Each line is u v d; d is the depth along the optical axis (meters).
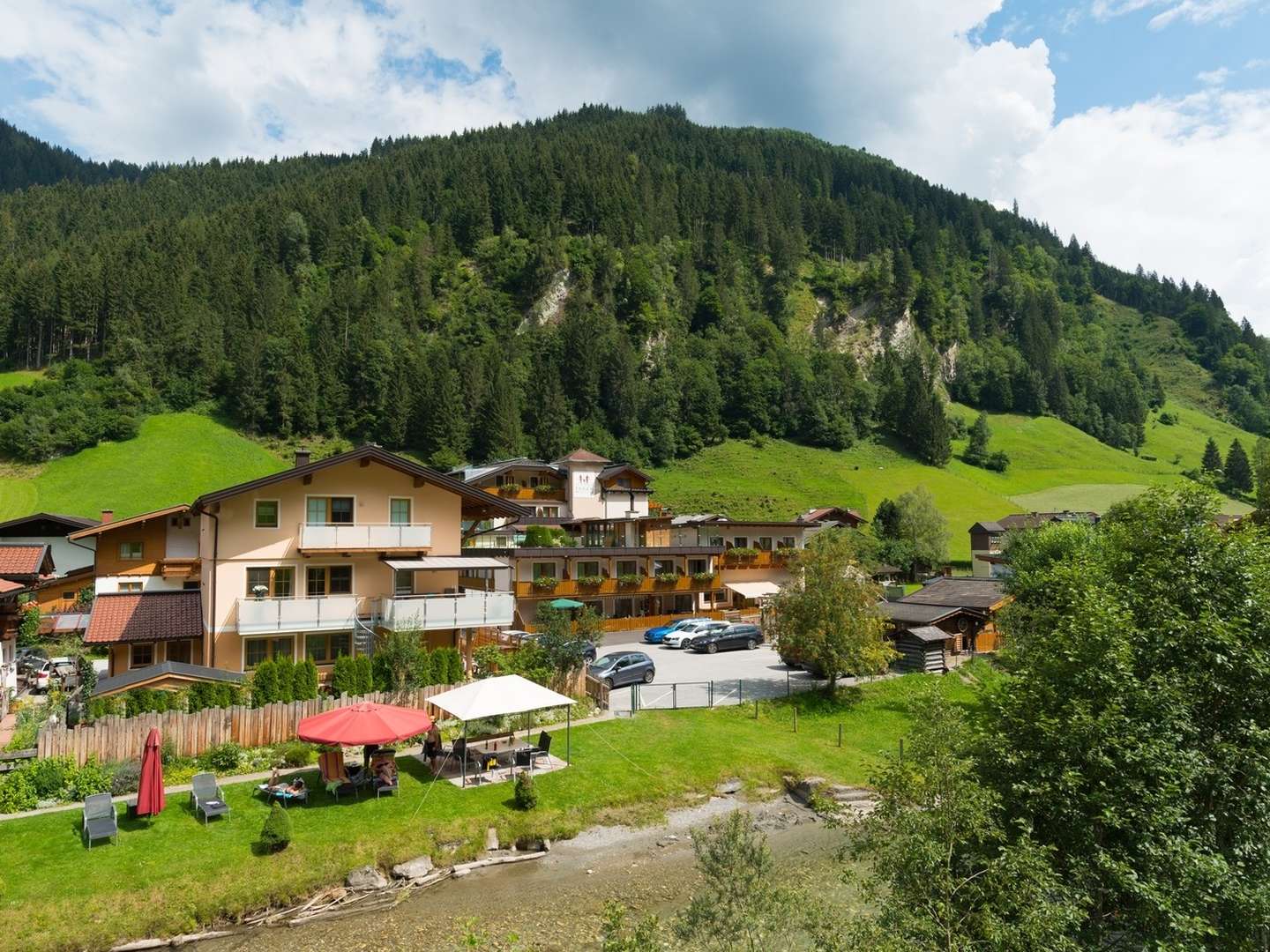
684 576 60.44
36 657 44.41
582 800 25.42
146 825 21.67
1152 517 18.00
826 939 13.37
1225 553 16.38
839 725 35.34
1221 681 15.18
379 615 35.41
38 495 101.94
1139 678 15.30
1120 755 14.12
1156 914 13.07
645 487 89.62
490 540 64.25
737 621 59.97
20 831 21.03
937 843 12.82
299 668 29.89
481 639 41.84
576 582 55.69
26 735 26.88
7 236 181.12
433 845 22.25
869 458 156.88
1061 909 12.05
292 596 34.50
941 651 44.84
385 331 154.50
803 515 91.38
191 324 140.88
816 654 37.62
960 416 187.75
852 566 39.88
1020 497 144.25
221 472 116.31
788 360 173.62
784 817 26.22
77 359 138.62
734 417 166.12
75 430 114.31
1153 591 16.56
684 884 21.27
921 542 92.12
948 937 11.91
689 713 35.03
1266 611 15.48
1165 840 13.13
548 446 138.75
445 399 133.88
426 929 18.78
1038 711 15.66
